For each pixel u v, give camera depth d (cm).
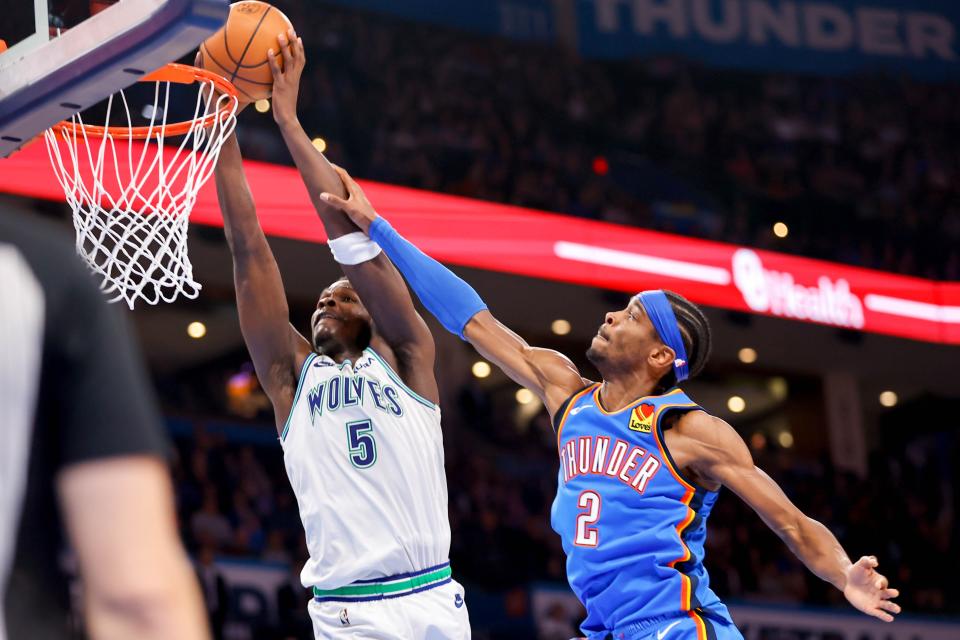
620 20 1634
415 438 420
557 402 423
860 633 1304
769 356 1614
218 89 425
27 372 121
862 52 1723
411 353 432
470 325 434
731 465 390
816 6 1725
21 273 123
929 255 1587
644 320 413
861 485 1536
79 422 123
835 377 1683
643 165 1519
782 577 1355
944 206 1630
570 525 402
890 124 1680
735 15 1686
